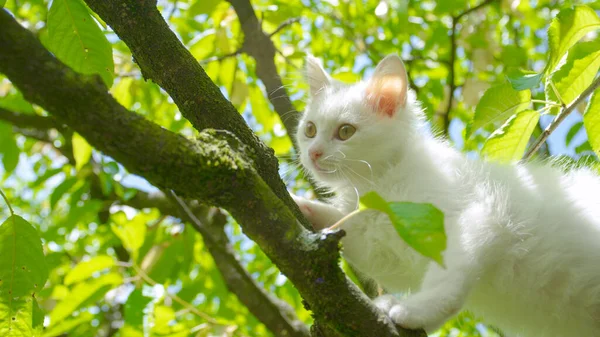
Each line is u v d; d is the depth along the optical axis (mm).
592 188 538
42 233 838
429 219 346
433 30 891
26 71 309
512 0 850
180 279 911
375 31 927
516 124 513
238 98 743
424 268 516
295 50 814
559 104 499
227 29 732
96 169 907
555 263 505
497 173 537
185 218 755
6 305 443
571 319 512
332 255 379
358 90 603
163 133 352
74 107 321
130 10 463
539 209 516
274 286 946
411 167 546
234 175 373
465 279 475
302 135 614
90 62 489
